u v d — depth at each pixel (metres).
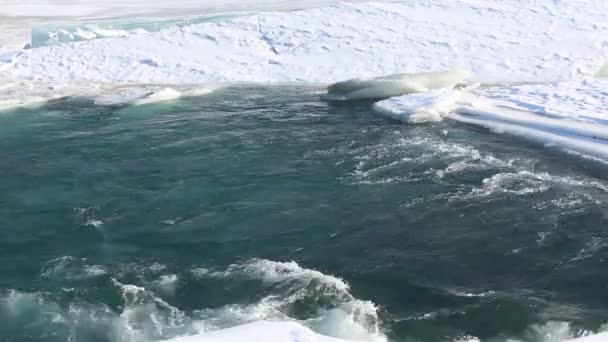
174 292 7.94
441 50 22.98
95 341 6.90
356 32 24.80
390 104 16.77
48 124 16.20
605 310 7.23
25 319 7.34
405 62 22.23
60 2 51.66
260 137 14.65
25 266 8.61
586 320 7.04
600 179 11.23
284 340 5.21
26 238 9.46
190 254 8.95
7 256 8.89
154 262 8.73
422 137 14.20
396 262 8.55
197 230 9.70
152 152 13.63
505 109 15.84
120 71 22.59
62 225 9.92
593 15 25.05
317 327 7.13
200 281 8.19
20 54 24.12
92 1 51.84
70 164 12.87
